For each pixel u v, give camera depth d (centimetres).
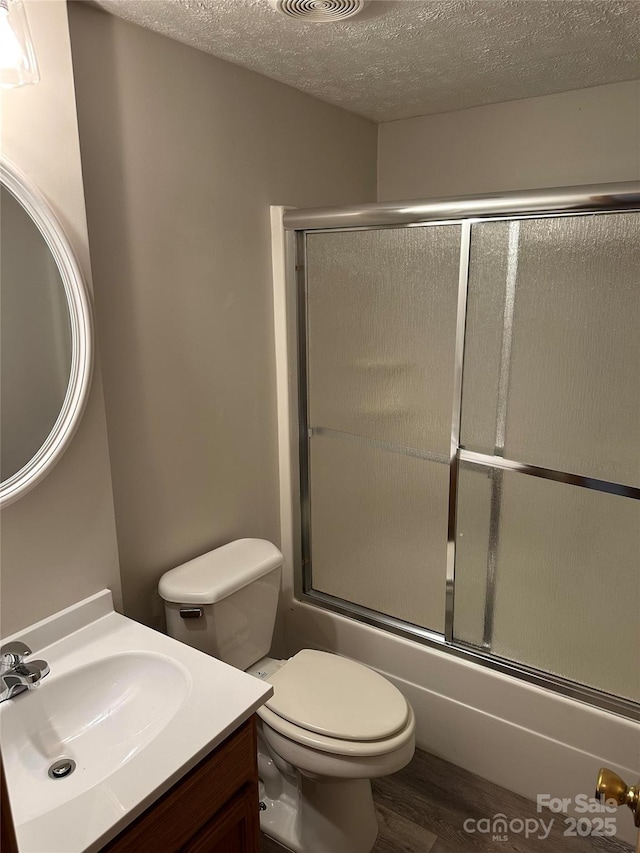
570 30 160
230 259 197
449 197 177
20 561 139
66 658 141
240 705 127
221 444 204
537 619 192
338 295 212
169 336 180
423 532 210
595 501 174
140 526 180
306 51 176
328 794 171
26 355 134
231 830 131
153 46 163
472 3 142
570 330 168
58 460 142
